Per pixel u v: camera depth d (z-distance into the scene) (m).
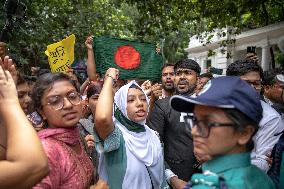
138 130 3.17
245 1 11.58
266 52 16.91
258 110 1.66
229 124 1.62
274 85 4.50
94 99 4.01
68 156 2.29
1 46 3.43
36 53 9.47
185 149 4.02
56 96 2.38
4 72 1.76
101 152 2.99
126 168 3.00
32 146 1.61
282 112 4.46
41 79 2.44
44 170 1.63
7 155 1.61
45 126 2.56
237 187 1.57
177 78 4.59
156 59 4.25
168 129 4.15
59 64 5.13
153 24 12.34
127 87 3.16
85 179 2.35
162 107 4.23
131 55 4.17
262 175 1.71
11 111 1.68
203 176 1.56
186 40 28.83
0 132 1.76
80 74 6.90
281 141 2.35
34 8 8.26
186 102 1.74
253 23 15.55
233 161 1.65
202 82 5.15
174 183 3.63
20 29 7.33
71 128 2.42
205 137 1.65
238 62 3.85
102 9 14.02
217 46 23.11
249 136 1.67
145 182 3.07
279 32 14.37
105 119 2.79
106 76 3.04
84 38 11.99
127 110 3.12
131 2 11.94
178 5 12.19
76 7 11.69
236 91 1.62
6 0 7.13
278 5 12.84
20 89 3.01
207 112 1.65
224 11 11.91
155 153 3.17
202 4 11.95
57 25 10.66
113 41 4.13
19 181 1.59
